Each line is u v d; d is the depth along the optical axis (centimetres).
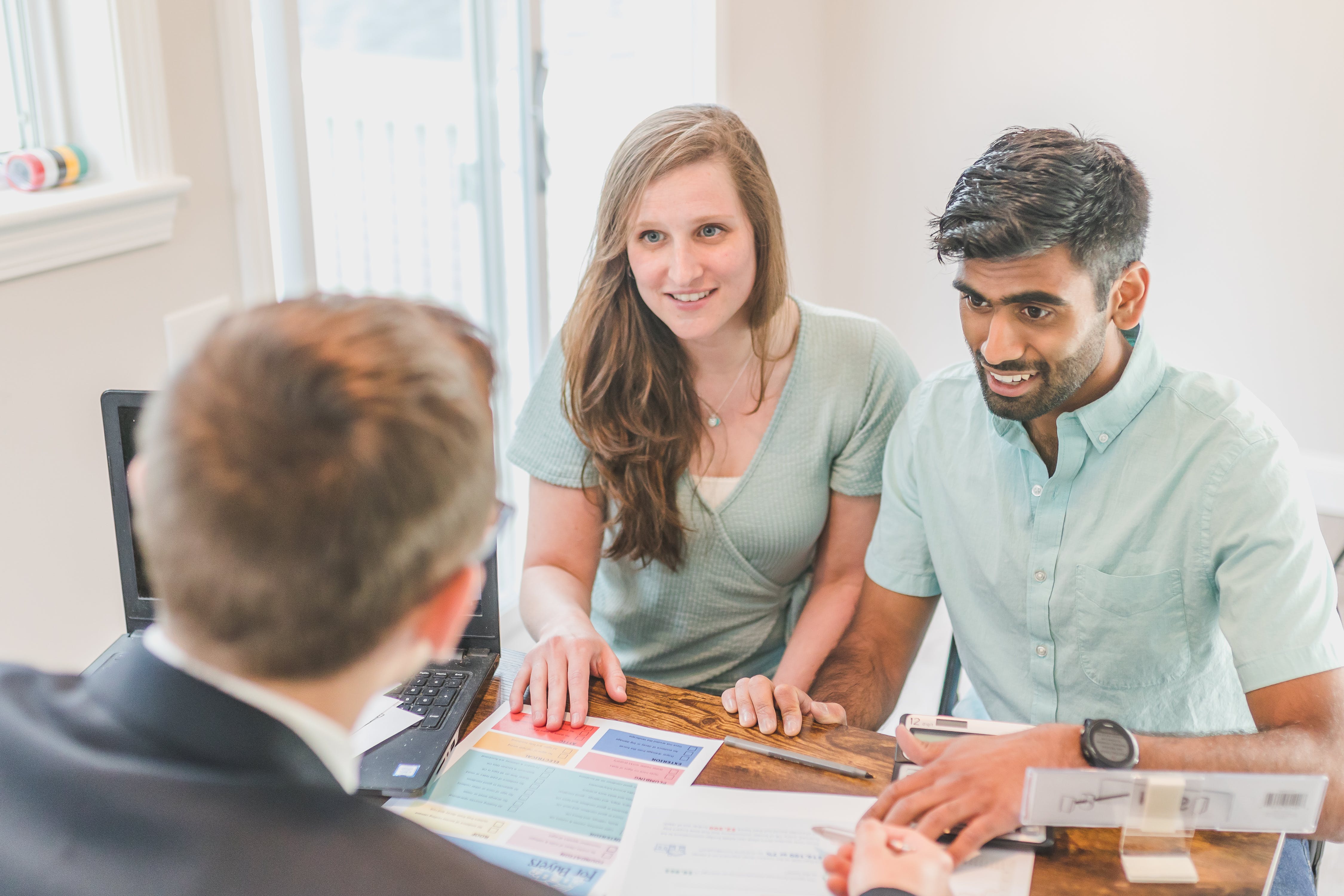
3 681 60
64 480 137
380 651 55
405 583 53
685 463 149
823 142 304
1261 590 112
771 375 151
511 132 231
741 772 104
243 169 157
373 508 50
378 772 100
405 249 223
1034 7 267
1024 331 112
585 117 248
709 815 97
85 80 139
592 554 156
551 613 139
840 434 153
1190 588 121
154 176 144
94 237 134
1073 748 96
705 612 157
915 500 143
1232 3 243
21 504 132
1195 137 254
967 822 92
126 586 114
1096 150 110
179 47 146
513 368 246
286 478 49
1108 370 119
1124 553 123
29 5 137
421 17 212
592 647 123
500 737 110
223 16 151
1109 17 258
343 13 198
